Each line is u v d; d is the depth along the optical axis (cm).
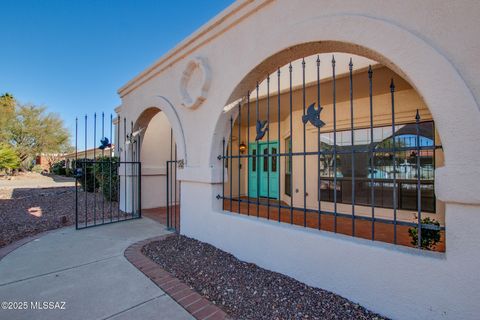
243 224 328
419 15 194
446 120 178
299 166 730
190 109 427
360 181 606
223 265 312
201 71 405
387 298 202
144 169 739
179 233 462
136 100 614
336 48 258
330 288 238
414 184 525
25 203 826
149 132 756
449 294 175
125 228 514
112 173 829
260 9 310
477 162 166
